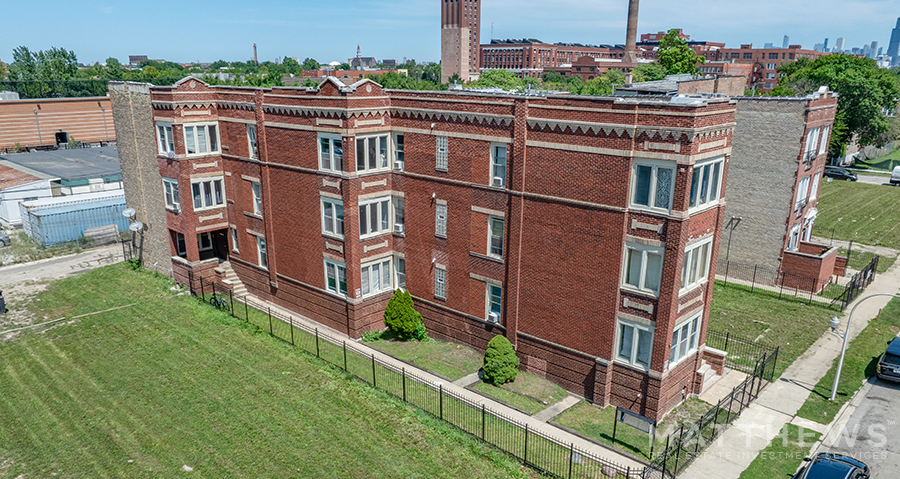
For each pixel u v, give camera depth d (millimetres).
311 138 29438
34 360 27391
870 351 29234
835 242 48938
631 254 22312
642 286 22156
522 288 25797
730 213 39438
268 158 32219
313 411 23172
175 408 23344
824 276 37500
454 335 29531
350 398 24125
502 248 26484
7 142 78688
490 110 25172
